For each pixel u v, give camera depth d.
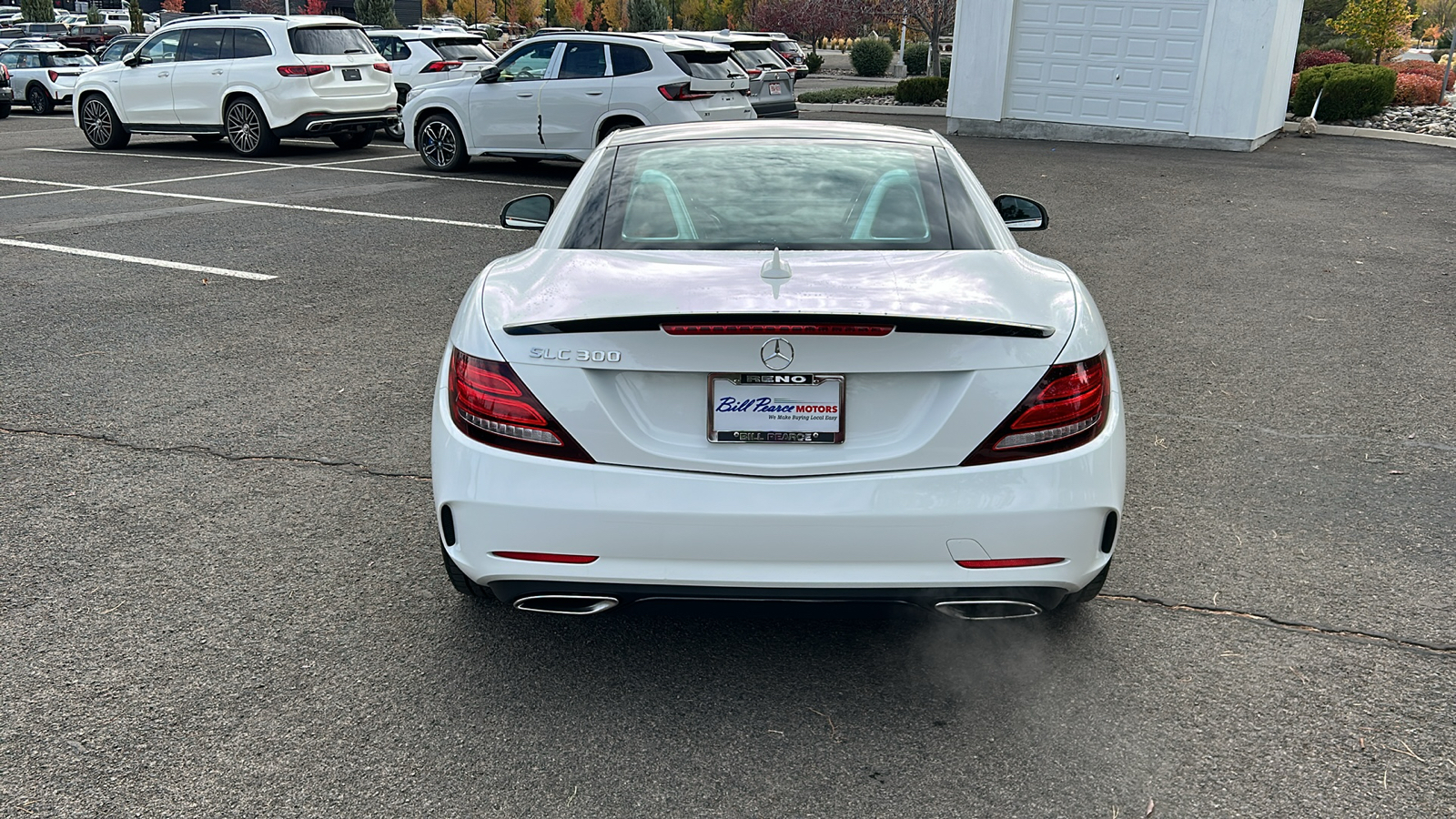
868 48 44.69
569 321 2.59
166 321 6.65
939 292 2.73
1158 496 4.23
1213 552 3.76
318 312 6.90
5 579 3.54
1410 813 2.47
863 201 3.28
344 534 3.88
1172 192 12.75
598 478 2.61
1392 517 4.05
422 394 5.39
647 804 2.52
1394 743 2.73
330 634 3.23
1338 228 10.39
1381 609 3.38
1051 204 11.74
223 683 2.98
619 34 13.02
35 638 3.20
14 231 9.45
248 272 8.00
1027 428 2.60
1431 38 86.69
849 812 2.49
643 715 2.85
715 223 3.18
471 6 82.56
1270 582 3.55
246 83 15.14
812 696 2.94
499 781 2.60
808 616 3.37
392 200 11.41
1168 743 2.73
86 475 4.38
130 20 59.03
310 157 15.62
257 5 67.62
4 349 6.05
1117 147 18.19
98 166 14.30
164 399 5.29
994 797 2.54
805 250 3.06
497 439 2.68
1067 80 19.27
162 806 2.50
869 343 2.55
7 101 24.67
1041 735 2.76
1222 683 2.99
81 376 5.62
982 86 19.91
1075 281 3.09
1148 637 3.22
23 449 4.64
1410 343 6.46
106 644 3.17
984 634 3.25
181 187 12.33
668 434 2.62
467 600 3.44
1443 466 4.55
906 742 2.74
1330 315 7.10
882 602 2.68
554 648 3.17
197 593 3.46
